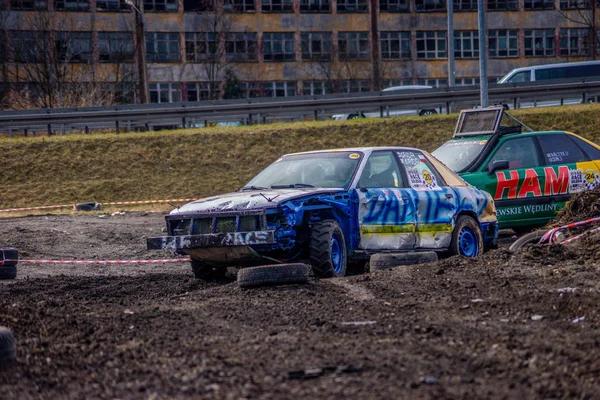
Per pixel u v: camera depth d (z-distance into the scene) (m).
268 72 95.62
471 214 17.98
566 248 15.62
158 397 7.35
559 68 55.81
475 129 23.58
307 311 11.41
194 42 92.56
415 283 13.37
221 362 8.52
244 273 13.50
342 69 95.88
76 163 39.38
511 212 21.50
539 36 102.38
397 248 16.08
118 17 88.06
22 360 8.74
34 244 23.69
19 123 44.44
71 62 81.69
